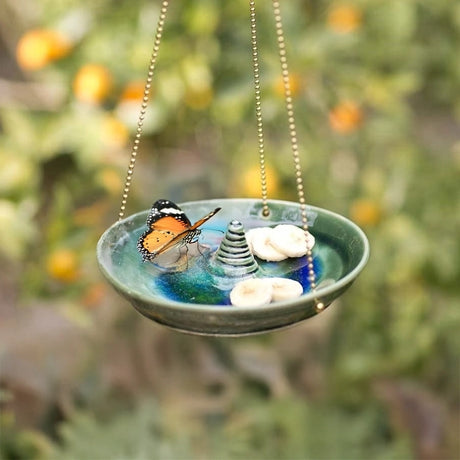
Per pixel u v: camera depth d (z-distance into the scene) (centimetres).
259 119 106
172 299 97
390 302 170
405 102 180
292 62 139
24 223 135
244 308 91
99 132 141
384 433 160
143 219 104
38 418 154
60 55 143
